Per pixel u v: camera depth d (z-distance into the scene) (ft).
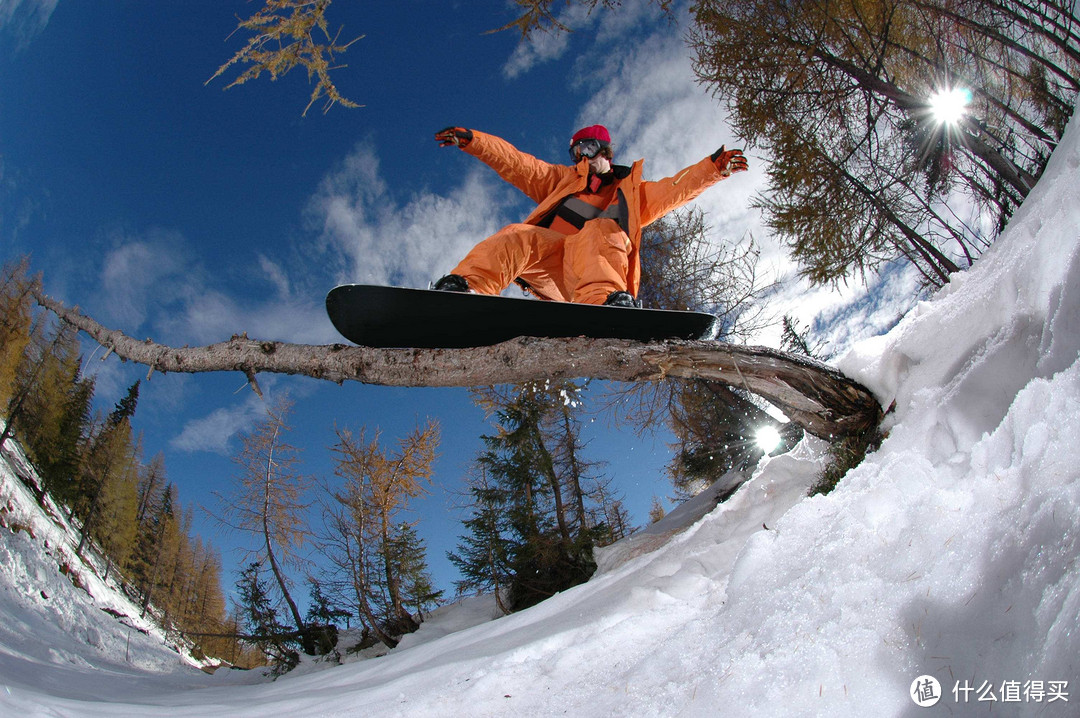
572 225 13.71
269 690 24.48
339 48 15.64
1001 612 4.81
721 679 6.20
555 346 13.76
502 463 51.24
